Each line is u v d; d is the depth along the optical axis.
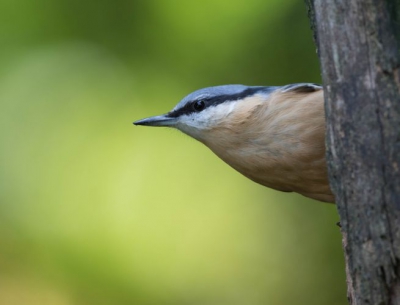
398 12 4.99
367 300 5.10
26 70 11.36
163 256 11.66
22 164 11.93
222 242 11.52
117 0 11.04
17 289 11.66
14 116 11.66
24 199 11.92
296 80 10.33
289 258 10.99
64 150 11.89
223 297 11.27
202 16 11.02
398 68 4.96
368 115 5.03
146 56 11.20
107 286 11.62
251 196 11.58
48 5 11.12
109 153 11.83
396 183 4.91
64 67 11.46
